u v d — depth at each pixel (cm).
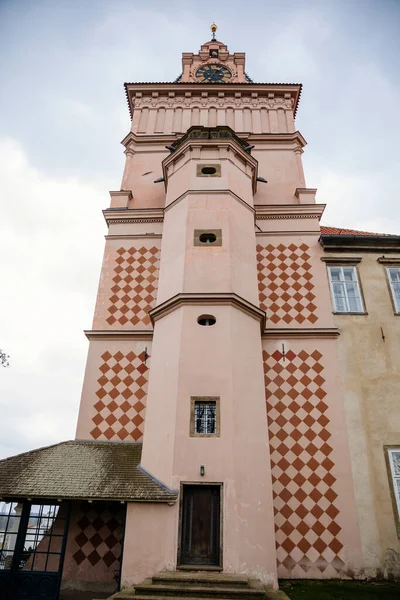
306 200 2028
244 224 1733
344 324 1694
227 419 1266
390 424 1515
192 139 1894
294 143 2255
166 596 956
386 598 1122
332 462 1458
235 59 2725
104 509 1362
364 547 1341
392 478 1432
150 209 1964
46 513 1238
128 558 1107
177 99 2445
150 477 1245
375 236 1845
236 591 955
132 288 1800
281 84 2444
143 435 1388
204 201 1723
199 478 1191
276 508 1398
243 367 1385
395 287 1780
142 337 1675
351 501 1401
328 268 1825
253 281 1634
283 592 1105
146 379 1598
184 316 1437
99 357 1644
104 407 1553
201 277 1527
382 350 1639
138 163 2202
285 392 1577
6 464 1290
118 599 937
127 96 2508
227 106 2409
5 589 1113
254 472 1245
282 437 1502
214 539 1148
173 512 1150
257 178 2041
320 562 1323
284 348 1652
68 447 1409
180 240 1642
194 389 1312
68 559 1290
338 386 1579
